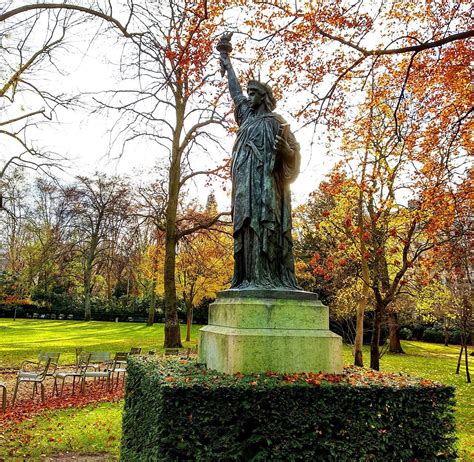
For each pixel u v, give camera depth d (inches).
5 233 1798.7
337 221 685.3
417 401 204.2
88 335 1300.4
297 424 184.9
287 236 248.2
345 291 783.1
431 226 527.5
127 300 2098.9
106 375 546.0
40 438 337.1
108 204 1166.3
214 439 174.1
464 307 790.5
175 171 884.0
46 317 2079.2
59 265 1665.8
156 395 185.6
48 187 1353.3
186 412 173.6
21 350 892.0
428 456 201.3
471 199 498.3
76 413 425.4
